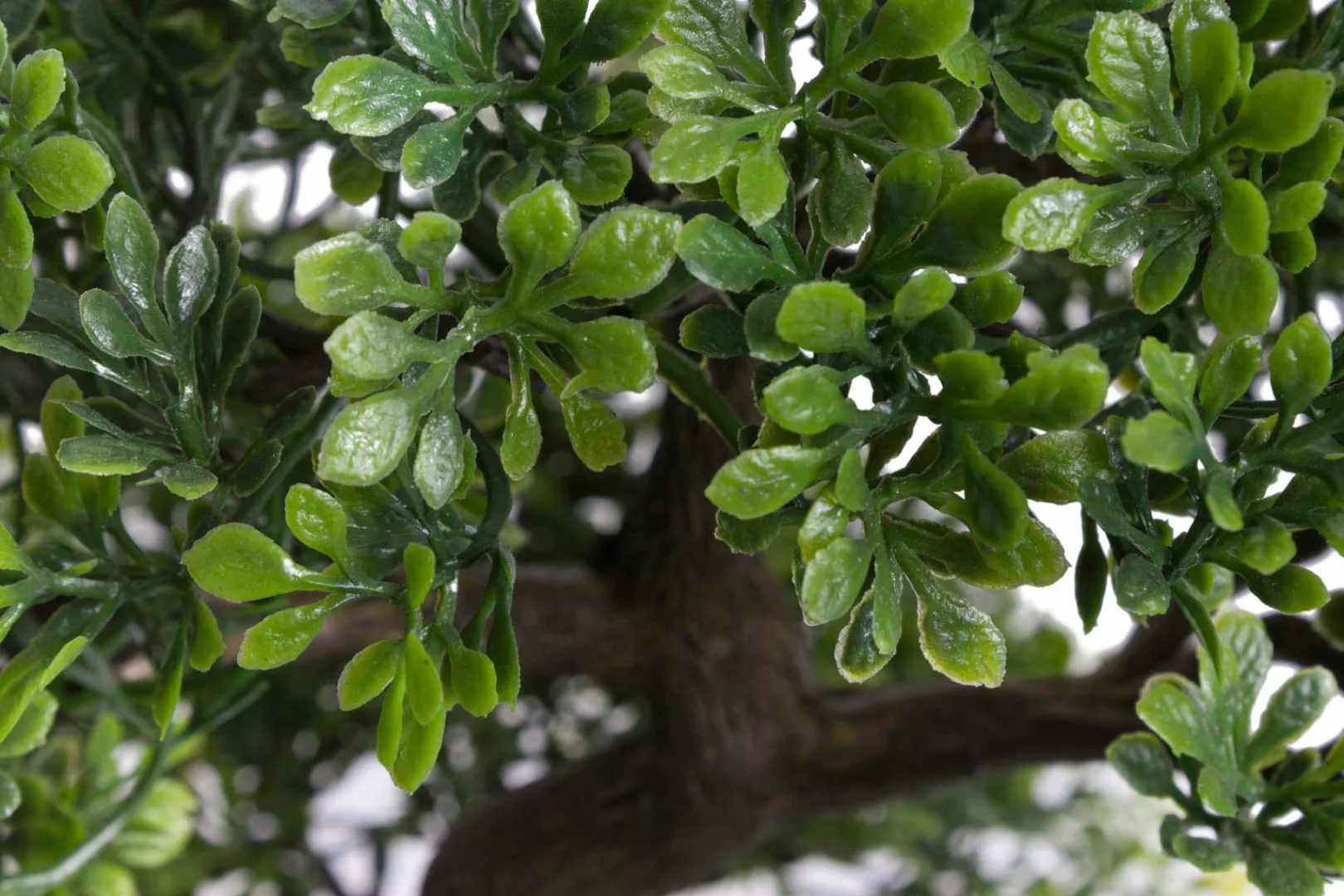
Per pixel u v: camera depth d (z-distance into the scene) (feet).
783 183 0.96
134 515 2.31
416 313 0.96
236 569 0.99
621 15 1.00
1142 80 0.97
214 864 2.56
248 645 1.00
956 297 0.96
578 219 0.94
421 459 0.96
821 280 0.95
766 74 0.99
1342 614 1.18
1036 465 0.97
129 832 1.62
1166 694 1.16
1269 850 1.17
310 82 1.33
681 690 1.99
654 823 2.05
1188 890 2.74
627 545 2.02
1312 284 1.23
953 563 0.97
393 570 1.11
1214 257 0.98
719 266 0.94
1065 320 1.77
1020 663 2.61
